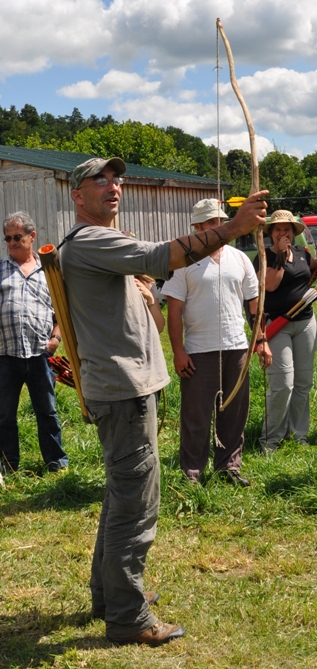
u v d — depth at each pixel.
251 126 2.97
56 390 8.09
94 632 3.43
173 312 5.20
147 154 41.59
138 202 18.27
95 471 5.71
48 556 4.28
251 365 8.71
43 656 3.25
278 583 3.84
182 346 5.22
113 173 3.21
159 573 4.00
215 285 5.15
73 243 3.10
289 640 3.29
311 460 5.63
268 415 6.21
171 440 6.74
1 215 16.09
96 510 4.98
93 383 3.14
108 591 3.25
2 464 5.78
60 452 5.95
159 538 4.46
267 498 4.98
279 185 39.88
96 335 3.12
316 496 4.85
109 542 3.20
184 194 20.16
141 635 3.28
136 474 3.16
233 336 5.22
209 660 3.16
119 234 3.05
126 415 3.12
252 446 6.37
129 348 3.13
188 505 4.84
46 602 3.73
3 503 5.20
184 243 2.91
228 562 4.13
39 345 5.73
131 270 2.98
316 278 6.56
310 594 3.71
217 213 5.19
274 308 6.07
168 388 8.05
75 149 42.38
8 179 15.94
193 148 91.19
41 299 5.77
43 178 15.59
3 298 5.68
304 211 40.34
